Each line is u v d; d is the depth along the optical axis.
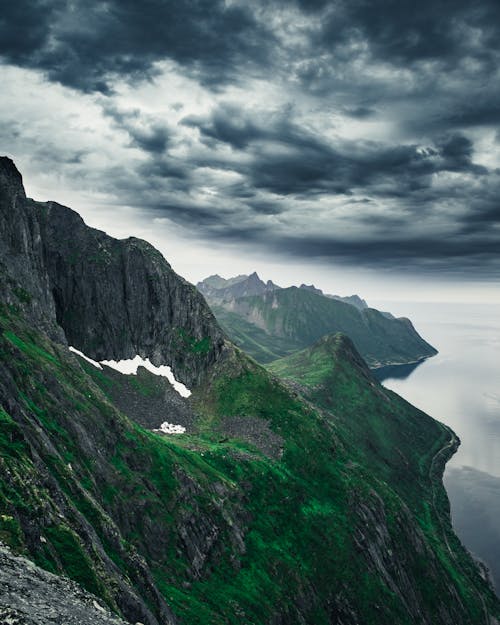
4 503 43.28
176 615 71.31
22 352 95.56
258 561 111.50
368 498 170.00
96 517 63.84
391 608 130.75
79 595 37.81
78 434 86.81
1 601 30.92
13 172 166.75
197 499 110.31
